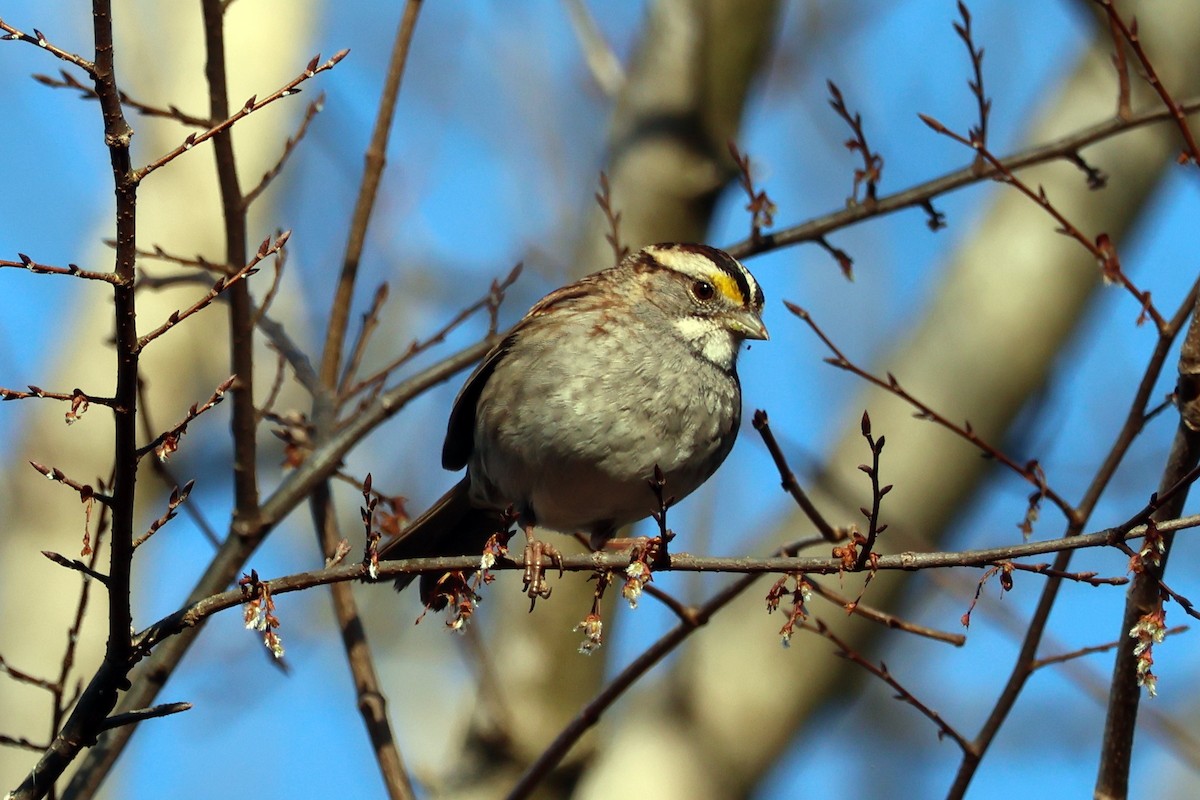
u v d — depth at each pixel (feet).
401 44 31.81
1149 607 22.81
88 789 25.23
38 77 27.58
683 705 37.63
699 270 30.81
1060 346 36.86
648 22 37.58
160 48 45.78
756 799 36.78
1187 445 21.98
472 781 34.32
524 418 29.30
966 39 27.81
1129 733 23.17
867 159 31.30
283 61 46.80
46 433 41.65
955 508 36.32
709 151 36.14
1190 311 24.93
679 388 29.81
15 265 17.49
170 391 43.91
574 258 37.04
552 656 35.42
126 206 17.88
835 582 36.96
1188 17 37.65
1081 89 38.63
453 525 32.01
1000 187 38.60
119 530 19.13
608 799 36.73
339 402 30.76
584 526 31.01
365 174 31.68
